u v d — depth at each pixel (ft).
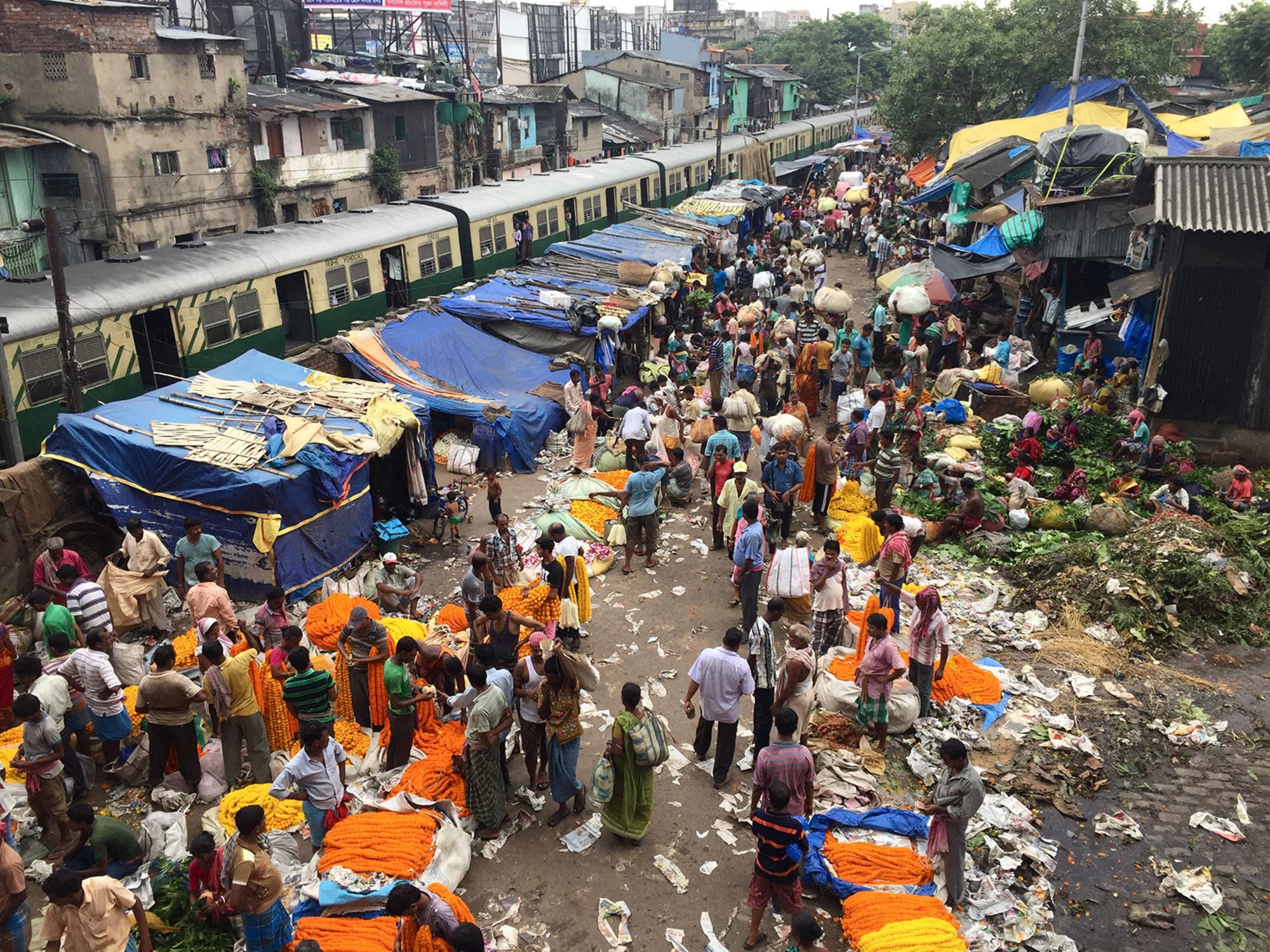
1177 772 31.40
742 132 215.72
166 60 87.25
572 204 107.96
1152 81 118.21
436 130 125.49
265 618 35.06
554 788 28.48
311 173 106.42
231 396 46.73
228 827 27.96
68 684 29.63
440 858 26.17
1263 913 25.62
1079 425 55.88
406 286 78.54
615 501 51.88
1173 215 50.62
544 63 219.61
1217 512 48.01
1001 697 34.86
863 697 31.53
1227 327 53.72
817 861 26.45
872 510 51.31
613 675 36.99
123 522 41.39
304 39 136.36
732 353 67.41
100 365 51.01
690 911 25.75
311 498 42.27
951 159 99.50
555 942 24.66
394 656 29.84
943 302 75.05
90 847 24.61
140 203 86.48
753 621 38.40
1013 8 124.77
